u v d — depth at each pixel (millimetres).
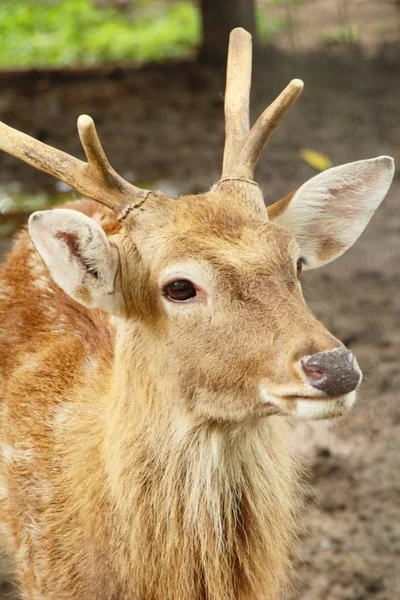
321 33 30062
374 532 10539
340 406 6602
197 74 26609
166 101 24938
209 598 7645
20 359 9266
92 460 7984
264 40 29250
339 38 29375
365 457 11633
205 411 7375
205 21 27422
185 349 7324
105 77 26719
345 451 11750
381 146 21859
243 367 7051
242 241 7234
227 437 7523
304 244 8211
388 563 10148
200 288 7203
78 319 9297
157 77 26578
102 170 7754
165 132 22984
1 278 10062
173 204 7617
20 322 9539
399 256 16875
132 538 7680
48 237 7340
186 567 7629
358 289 15719
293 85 7996
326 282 16062
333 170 7984
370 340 14102
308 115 24000
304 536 10523
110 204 7742
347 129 22984
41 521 8273
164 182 20094
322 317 14797
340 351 6605
